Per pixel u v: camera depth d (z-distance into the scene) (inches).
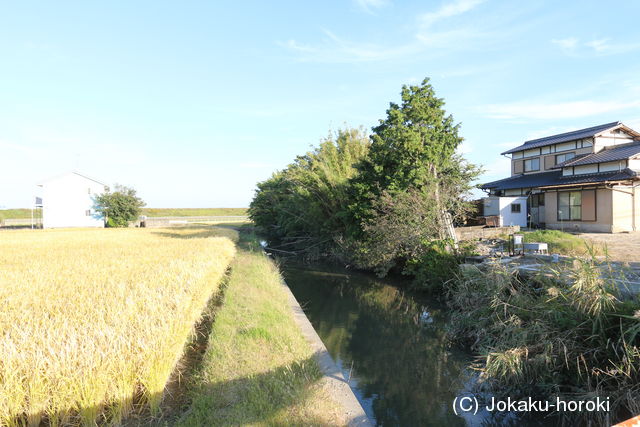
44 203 1672.0
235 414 153.3
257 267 511.8
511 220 794.2
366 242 587.8
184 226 1736.0
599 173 716.0
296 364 207.5
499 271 303.7
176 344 181.9
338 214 663.1
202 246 581.9
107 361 147.1
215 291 375.2
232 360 206.7
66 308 200.8
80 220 1710.1
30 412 133.9
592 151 809.5
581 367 205.5
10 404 130.6
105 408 149.3
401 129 557.0
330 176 714.8
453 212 594.6
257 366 201.0
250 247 778.2
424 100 591.5
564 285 252.1
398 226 511.2
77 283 271.0
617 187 660.1
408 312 403.2
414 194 523.8
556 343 214.5
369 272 624.1
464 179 578.6
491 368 217.9
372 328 355.3
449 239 496.4
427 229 515.2
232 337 240.8
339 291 515.5
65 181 1695.4
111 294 229.3
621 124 813.2
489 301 300.7
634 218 668.7
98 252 516.4
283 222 971.9
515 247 442.9
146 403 161.5
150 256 449.4
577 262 257.9
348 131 895.7
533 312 244.7
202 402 161.8
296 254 905.5
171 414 160.6
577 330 213.5
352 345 311.1
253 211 1342.3
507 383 220.4
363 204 591.5
